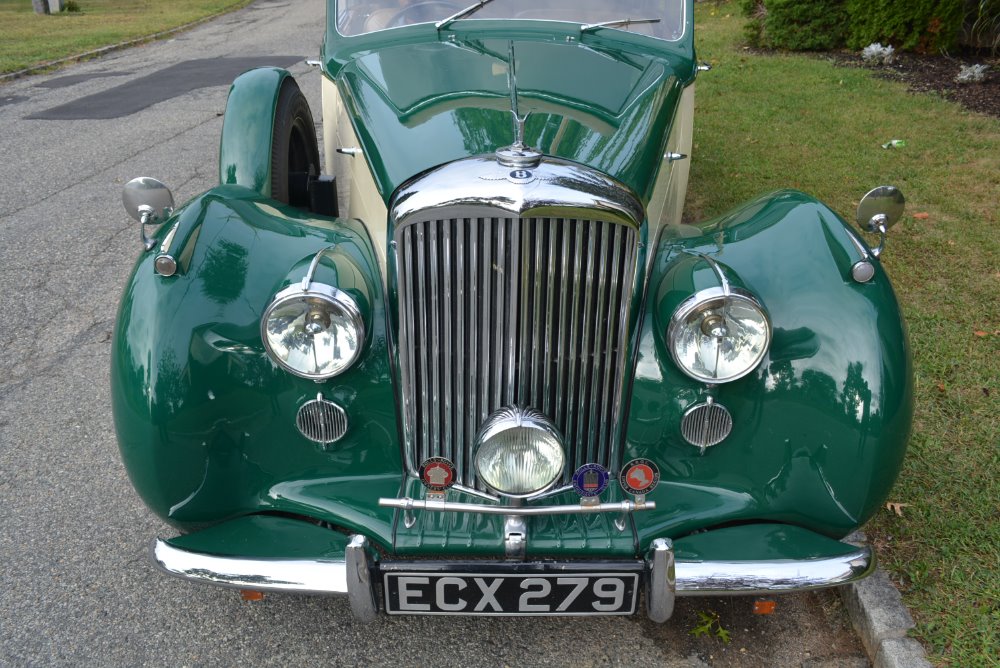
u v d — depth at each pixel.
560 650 2.35
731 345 1.95
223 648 2.36
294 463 2.14
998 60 8.77
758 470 2.08
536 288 1.94
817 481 2.03
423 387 2.06
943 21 8.89
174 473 2.03
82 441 3.27
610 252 1.95
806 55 9.66
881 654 2.21
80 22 17.11
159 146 7.24
